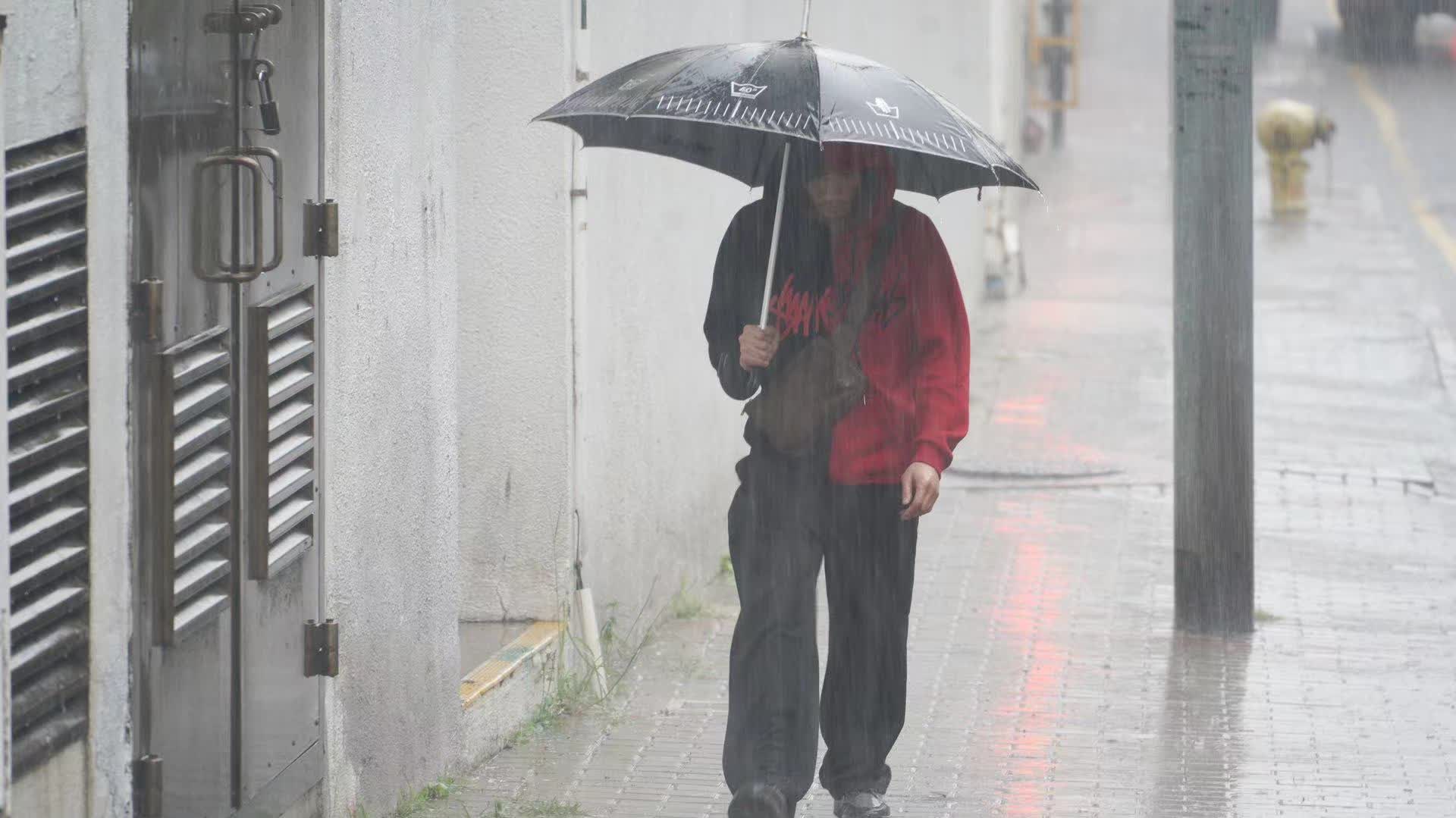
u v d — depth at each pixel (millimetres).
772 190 19125
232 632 16750
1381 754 23531
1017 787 22141
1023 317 60875
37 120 13320
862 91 17781
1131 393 49562
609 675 26156
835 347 18531
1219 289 28562
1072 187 89000
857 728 19594
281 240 16422
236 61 16453
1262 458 42469
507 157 25094
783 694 18844
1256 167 95938
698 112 17438
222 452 16438
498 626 25328
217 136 16188
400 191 20109
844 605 19266
